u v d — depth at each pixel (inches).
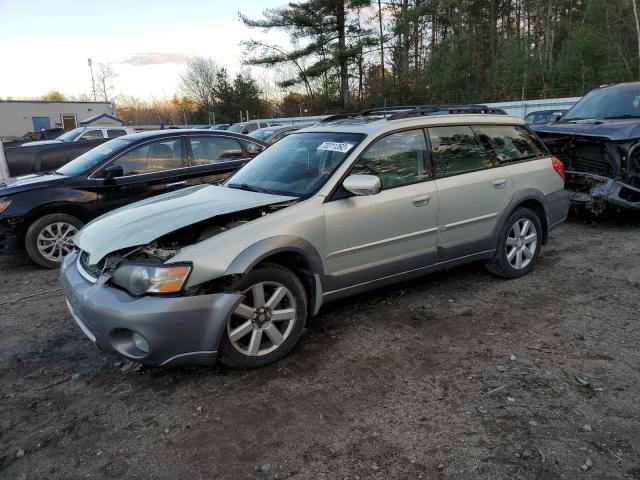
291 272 139.7
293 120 1346.0
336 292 153.4
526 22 1487.5
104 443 109.3
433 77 1119.0
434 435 107.1
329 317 169.9
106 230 140.5
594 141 264.1
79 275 138.0
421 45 1407.5
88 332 131.1
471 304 177.8
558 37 1251.8
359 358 141.6
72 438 111.3
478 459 99.3
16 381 137.2
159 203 156.3
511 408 115.5
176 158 274.7
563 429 107.3
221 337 127.2
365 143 160.2
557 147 285.0
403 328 159.8
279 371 135.8
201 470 99.7
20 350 156.3
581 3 1256.2
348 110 1293.1
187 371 138.2
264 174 172.1
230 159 290.0
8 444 110.0
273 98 1915.6
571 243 253.1
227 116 1827.0
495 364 135.6
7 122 1375.5
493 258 194.5
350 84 1429.6
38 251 245.9
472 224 182.2
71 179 250.7
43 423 117.3
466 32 1352.1
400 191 163.2
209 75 2301.9
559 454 99.8
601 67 888.3
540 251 220.4
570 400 117.7
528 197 196.4
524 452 100.6
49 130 887.7
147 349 121.5
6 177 367.2
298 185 157.4
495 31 1385.3
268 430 111.0
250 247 130.7
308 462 100.5
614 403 116.0
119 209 163.6
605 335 150.6
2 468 102.5
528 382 126.0
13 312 190.5
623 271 207.9
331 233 147.8
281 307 140.4
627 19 983.0
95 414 120.2
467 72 1090.7
